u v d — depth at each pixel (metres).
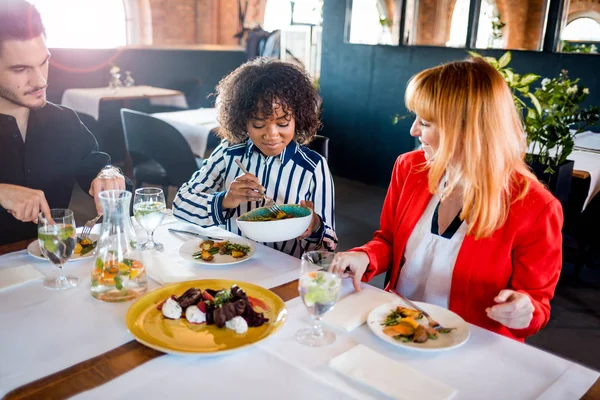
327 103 5.14
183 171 3.44
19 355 0.87
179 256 1.34
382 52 4.60
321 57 5.11
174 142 3.35
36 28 1.66
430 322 1.00
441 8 4.14
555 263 1.16
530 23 3.77
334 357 0.89
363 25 4.70
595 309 2.61
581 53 3.60
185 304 1.00
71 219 1.12
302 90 1.50
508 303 0.98
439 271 1.26
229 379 0.82
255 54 6.81
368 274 1.28
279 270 1.27
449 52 4.18
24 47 1.63
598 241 2.48
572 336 2.36
